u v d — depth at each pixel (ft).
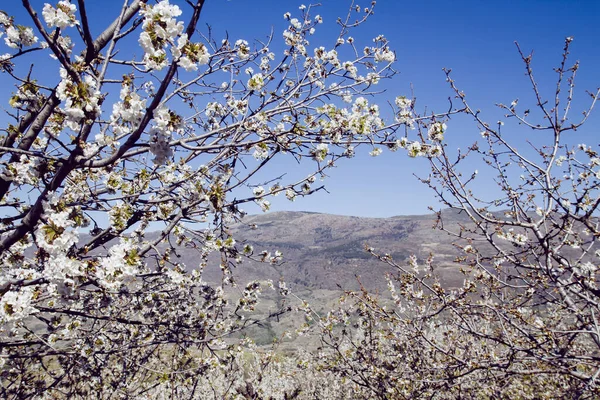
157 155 8.82
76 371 15.02
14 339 13.42
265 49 15.46
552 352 15.44
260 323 17.90
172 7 7.88
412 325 19.24
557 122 16.14
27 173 10.95
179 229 14.93
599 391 13.93
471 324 18.63
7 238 9.37
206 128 17.29
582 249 16.01
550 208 15.74
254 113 13.03
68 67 8.23
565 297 15.38
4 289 8.77
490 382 18.71
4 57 11.11
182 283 15.44
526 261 16.97
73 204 10.61
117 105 8.41
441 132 13.78
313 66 16.15
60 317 14.32
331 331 21.90
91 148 9.27
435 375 19.11
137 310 15.71
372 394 23.66
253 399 16.76
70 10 9.00
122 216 12.25
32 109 11.21
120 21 9.57
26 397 14.07
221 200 12.26
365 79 15.10
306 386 32.27
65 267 8.57
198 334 16.83
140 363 16.21
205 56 7.96
